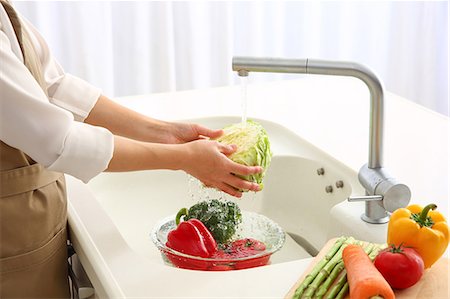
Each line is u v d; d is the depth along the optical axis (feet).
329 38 10.52
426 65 10.92
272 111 6.69
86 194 4.96
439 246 3.82
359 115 6.64
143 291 3.82
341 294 3.67
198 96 7.07
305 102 6.94
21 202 4.21
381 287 3.47
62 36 9.19
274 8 10.08
